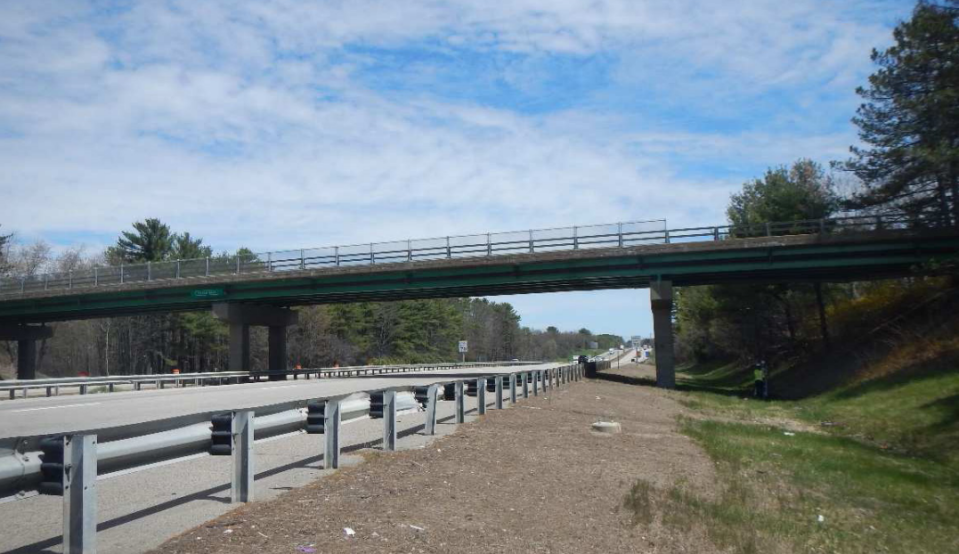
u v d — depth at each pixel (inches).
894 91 1354.6
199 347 3390.7
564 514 349.1
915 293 1662.2
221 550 242.4
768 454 726.5
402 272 1857.8
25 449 217.9
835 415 1188.5
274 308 2257.6
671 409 1171.3
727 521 383.9
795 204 1919.3
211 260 2048.5
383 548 259.1
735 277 1782.7
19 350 2447.1
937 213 1454.2
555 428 671.8
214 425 315.6
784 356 2298.2
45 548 249.0
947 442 834.2
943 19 1235.2
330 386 1405.0
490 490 377.7
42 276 2156.7
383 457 442.6
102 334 3329.2
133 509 306.0
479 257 1793.8
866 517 486.3
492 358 5777.6
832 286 2183.8
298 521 284.2
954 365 1149.7
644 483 438.9
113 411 761.0
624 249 1713.8
